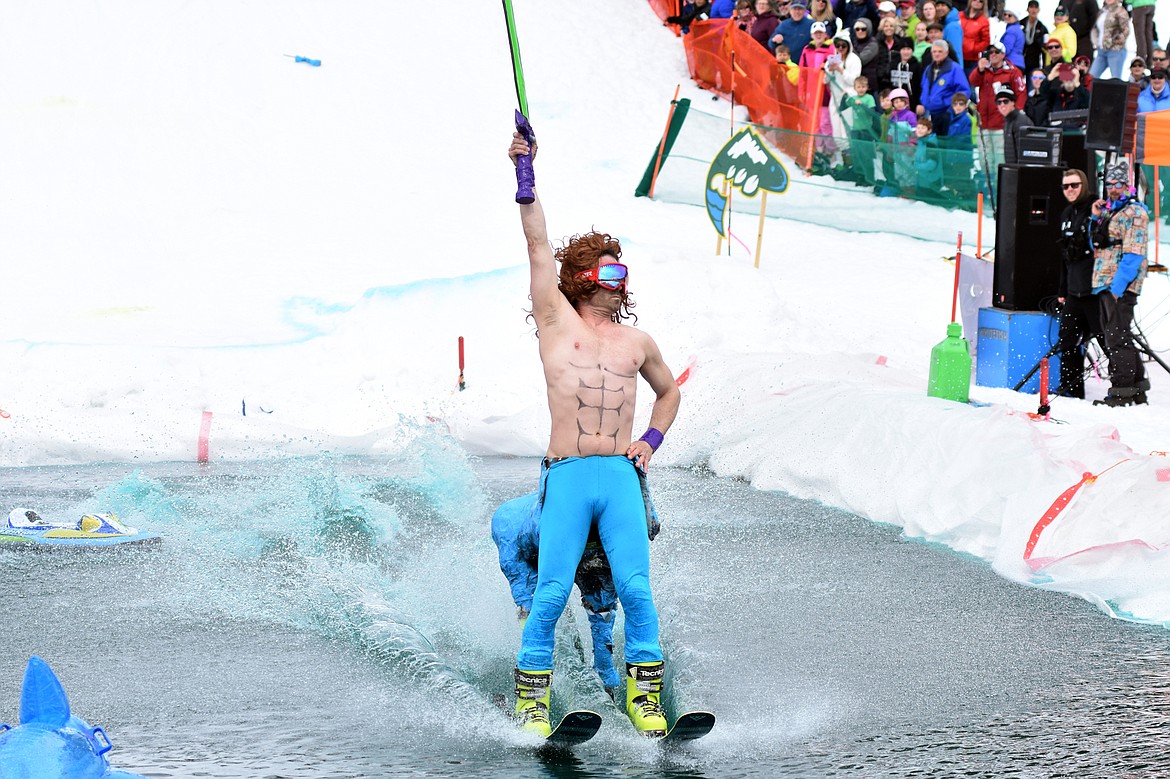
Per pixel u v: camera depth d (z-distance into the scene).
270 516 17.95
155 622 13.25
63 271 35.91
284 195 43.59
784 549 16.50
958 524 16.77
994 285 28.31
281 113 49.25
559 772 9.39
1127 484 15.40
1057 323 27.20
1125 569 14.51
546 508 10.68
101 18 52.09
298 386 26.91
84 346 26.73
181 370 26.58
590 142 49.16
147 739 9.95
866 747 9.84
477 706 10.77
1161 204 42.69
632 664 10.44
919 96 45.38
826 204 43.81
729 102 51.44
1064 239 26.33
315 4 55.47
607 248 11.21
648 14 59.06
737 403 23.16
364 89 51.31
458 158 47.38
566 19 57.41
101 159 44.47
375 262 37.41
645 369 11.34
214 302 33.41
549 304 11.00
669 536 17.19
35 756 7.82
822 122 45.72
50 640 12.59
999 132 43.53
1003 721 10.38
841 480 19.27
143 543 16.44
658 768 9.47
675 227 41.47
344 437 23.69
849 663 11.97
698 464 22.72
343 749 9.80
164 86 49.69
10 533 16.48
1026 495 16.05
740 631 12.99
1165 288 38.34
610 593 11.29
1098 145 27.25
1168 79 43.03
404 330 29.34
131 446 22.92
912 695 11.05
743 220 43.19
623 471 10.78
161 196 42.69
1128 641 12.61
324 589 14.07
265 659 12.09
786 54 47.03
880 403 19.80
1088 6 49.75
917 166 43.59
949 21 47.47
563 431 10.83
